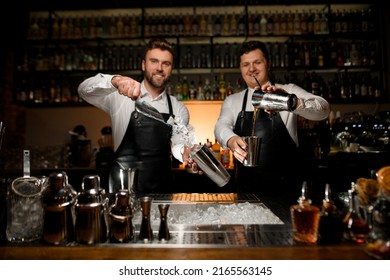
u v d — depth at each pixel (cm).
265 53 199
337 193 143
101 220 88
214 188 293
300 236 86
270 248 82
